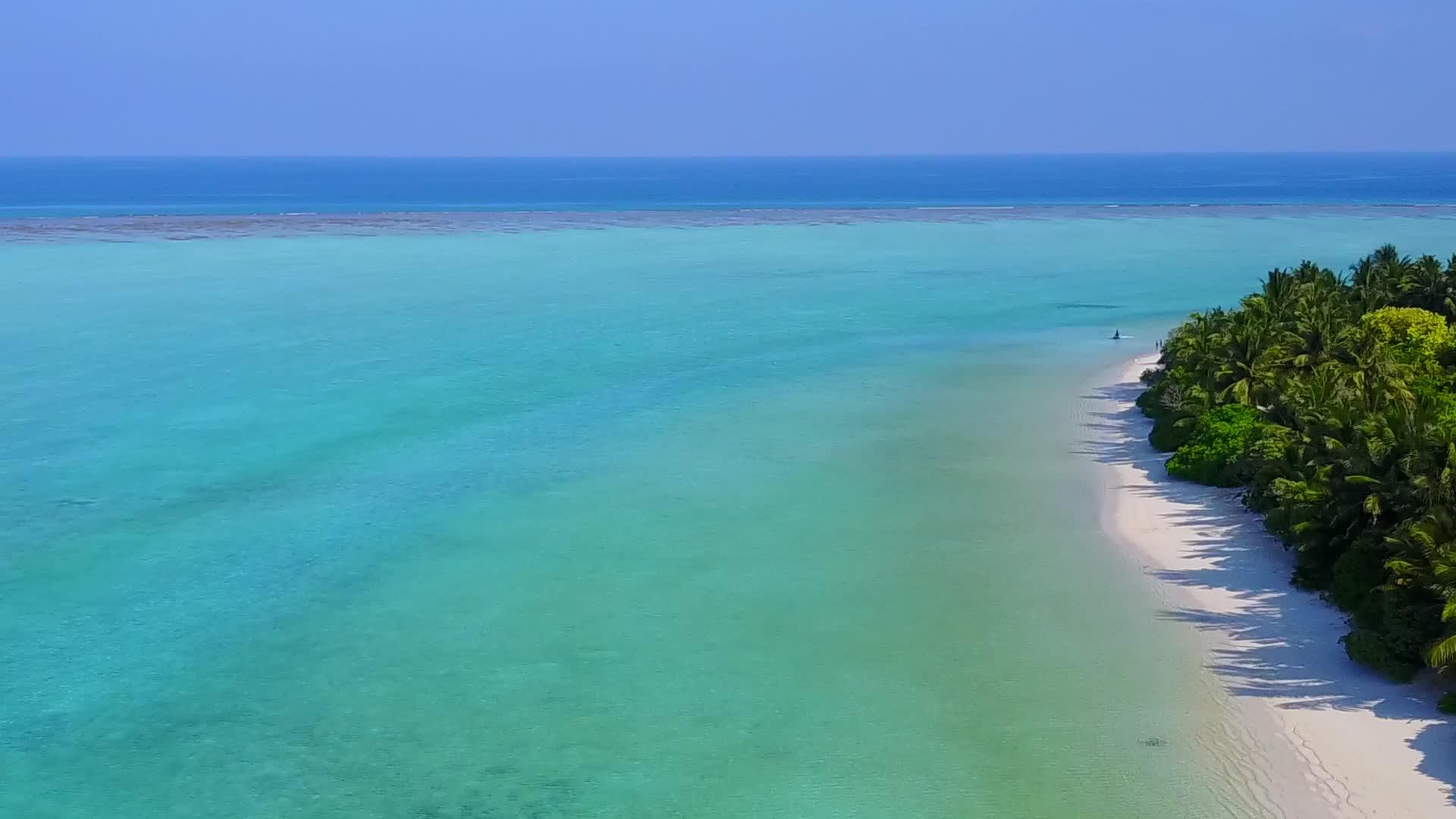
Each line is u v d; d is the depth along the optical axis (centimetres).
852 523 4972
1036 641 3791
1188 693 3406
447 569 4488
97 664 3716
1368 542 3778
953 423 6719
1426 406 4253
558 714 3378
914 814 2870
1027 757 3111
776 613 4056
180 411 6944
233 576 4419
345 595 4247
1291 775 2962
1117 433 6438
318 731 3306
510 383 7800
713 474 5716
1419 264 7694
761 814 2892
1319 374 5353
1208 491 5266
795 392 7562
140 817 2909
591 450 6153
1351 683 3397
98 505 5231
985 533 4816
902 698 3438
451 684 3569
